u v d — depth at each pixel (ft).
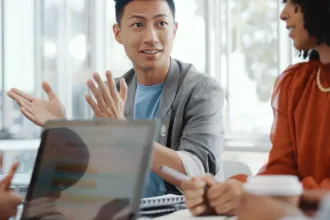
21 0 11.19
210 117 5.66
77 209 3.08
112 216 2.87
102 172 3.02
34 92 11.25
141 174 2.82
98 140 3.13
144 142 2.88
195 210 3.89
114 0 5.98
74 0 11.85
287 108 5.03
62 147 3.33
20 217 3.43
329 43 4.50
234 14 10.48
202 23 10.67
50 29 11.55
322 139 4.62
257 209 2.44
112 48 12.07
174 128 5.72
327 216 1.82
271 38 10.03
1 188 3.86
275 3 9.96
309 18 4.43
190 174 4.99
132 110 6.06
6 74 11.02
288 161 4.91
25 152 10.12
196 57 10.74
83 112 11.69
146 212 4.05
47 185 3.33
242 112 10.36
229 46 10.55
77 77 11.78
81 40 11.90
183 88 5.80
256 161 9.47
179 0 10.80
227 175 6.27
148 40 5.65
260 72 10.19
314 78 4.88
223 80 10.60
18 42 11.18
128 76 6.33
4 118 10.80
